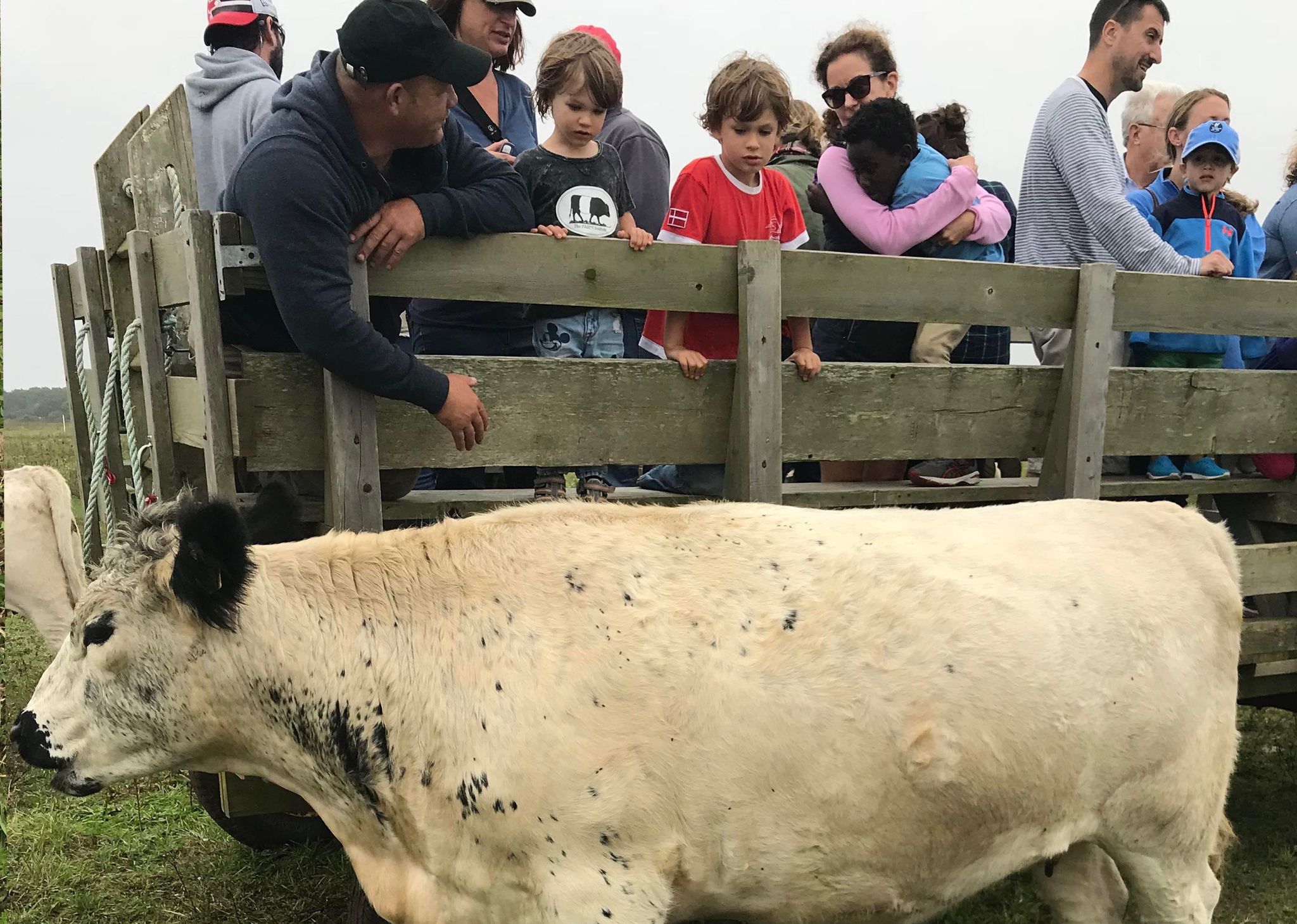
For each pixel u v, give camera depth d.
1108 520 2.69
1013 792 2.35
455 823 2.18
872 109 4.05
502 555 2.36
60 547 5.33
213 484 2.57
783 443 3.14
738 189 3.88
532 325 3.66
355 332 2.49
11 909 3.78
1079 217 4.55
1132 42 4.54
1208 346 4.39
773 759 2.19
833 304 3.14
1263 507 4.30
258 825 4.05
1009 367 3.45
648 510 2.50
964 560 2.44
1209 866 2.76
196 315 2.54
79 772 2.34
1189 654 2.55
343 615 2.30
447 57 2.61
